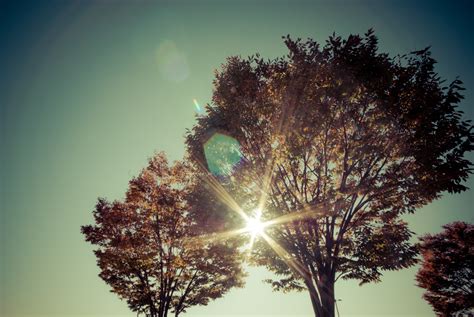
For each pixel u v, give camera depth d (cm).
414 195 1010
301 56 1042
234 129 1106
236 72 1098
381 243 1013
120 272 1523
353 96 973
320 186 1116
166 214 1575
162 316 1537
